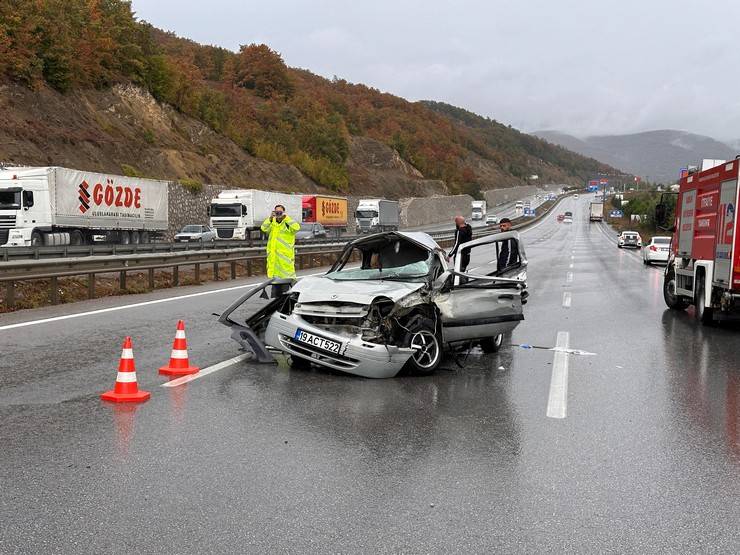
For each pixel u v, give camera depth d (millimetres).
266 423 6000
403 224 111000
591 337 11617
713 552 3674
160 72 64625
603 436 5832
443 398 7074
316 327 8055
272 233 15531
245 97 106938
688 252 14750
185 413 6301
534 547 3695
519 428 6027
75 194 31078
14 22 46781
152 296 17031
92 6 60312
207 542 3682
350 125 136375
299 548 3625
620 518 4098
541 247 59094
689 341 11344
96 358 8852
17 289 16016
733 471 4996
